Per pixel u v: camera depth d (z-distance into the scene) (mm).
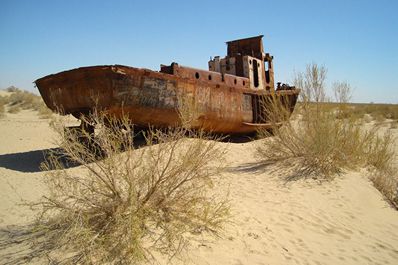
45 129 16047
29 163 8773
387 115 30641
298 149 8766
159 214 3936
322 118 8586
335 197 6371
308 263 3715
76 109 8938
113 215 3518
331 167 8008
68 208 3582
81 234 3260
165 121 9641
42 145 11961
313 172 7848
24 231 3883
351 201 6242
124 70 8109
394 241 4656
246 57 13547
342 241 4484
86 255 3090
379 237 4766
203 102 10531
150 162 3967
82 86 8414
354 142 8867
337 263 3811
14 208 4871
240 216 4809
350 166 8414
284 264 3592
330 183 7176
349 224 5133
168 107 9375
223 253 3578
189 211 4074
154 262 3150
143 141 10336
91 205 3648
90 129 7914
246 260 3537
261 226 4570
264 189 6648
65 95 8938
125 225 3379
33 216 4480
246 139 14031
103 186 3770
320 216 5316
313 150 8242
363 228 5043
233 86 12086
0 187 6184
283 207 5578
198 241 3699
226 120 11742
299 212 5387
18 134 14148
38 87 9953
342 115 9172
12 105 28031
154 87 8898
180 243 3436
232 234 4082
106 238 3293
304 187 6902
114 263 3055
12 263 3072
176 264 3199
